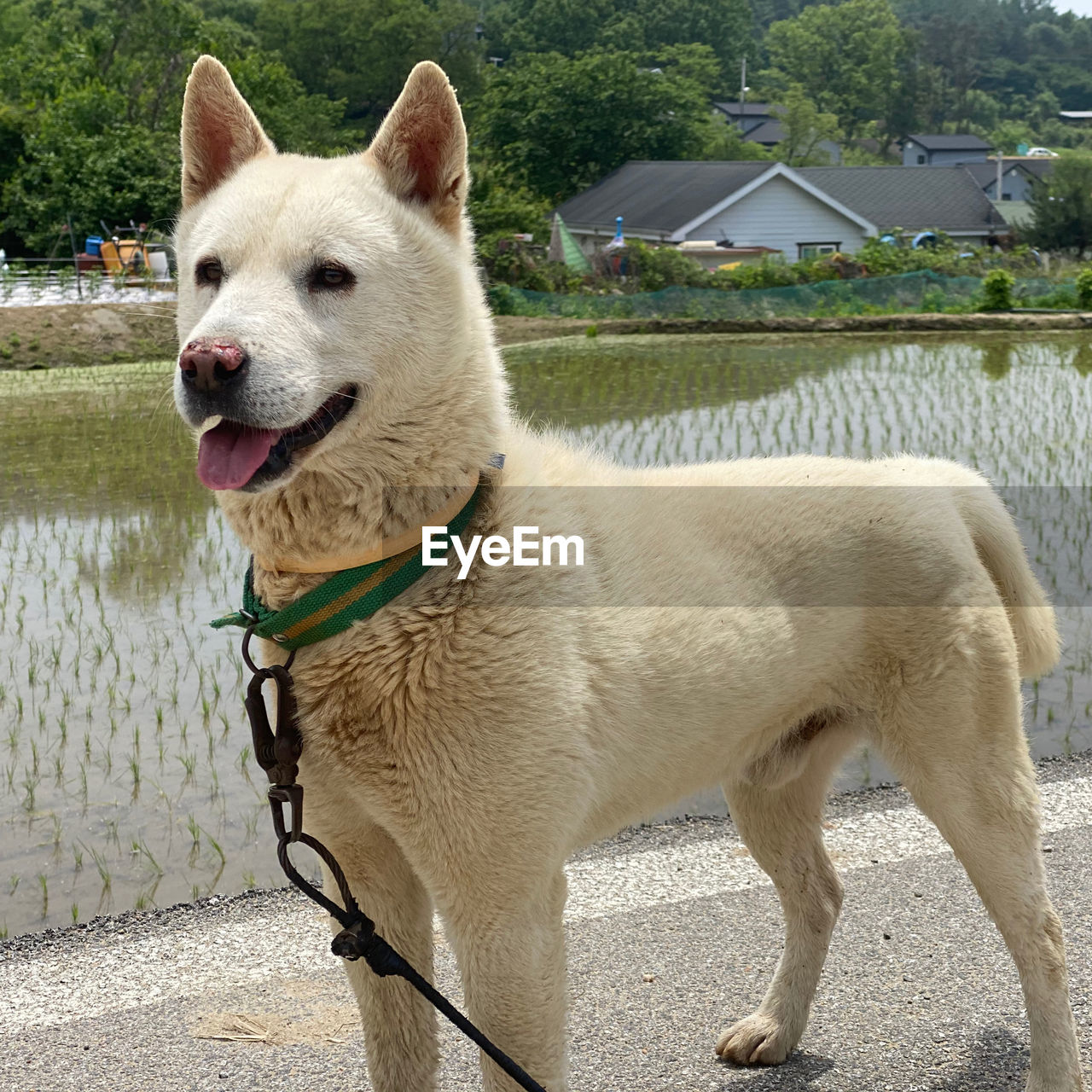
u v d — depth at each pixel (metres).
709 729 1.09
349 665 0.96
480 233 13.16
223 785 1.84
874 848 1.55
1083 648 2.35
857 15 44.59
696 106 23.25
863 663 1.17
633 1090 1.16
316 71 28.19
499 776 0.96
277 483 0.92
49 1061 1.18
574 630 1.00
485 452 0.99
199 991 1.28
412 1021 1.06
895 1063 1.19
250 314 0.91
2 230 13.19
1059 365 7.07
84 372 7.37
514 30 35.22
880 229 17.30
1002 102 56.66
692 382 6.41
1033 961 1.15
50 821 1.74
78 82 16.19
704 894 1.46
